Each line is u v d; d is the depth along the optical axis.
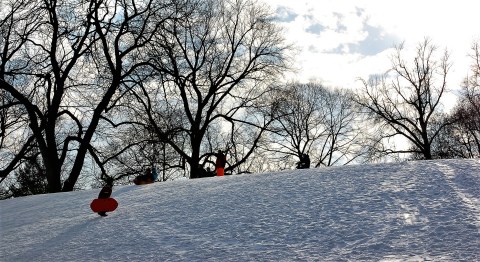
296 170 15.67
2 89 30.95
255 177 15.37
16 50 30.41
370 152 46.34
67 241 10.42
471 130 44.38
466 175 11.28
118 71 32.00
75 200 16.97
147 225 10.87
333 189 11.82
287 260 7.41
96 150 32.50
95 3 31.94
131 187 17.88
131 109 32.81
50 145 31.33
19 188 38.28
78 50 32.19
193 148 37.41
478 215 8.50
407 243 7.57
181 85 34.09
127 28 32.03
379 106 46.44
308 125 50.88
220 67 41.16
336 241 8.14
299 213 10.17
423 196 10.12
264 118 41.38
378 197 10.52
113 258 8.61
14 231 12.66
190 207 12.16
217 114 39.56
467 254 6.73
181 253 8.45
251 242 8.68
